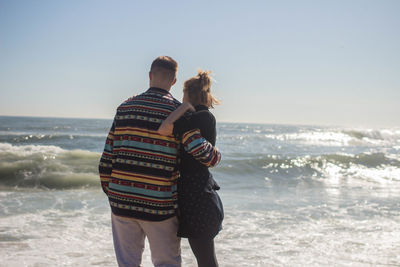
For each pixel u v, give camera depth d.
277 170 10.04
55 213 5.03
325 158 11.43
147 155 1.94
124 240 2.06
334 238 4.12
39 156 9.42
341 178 9.52
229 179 8.86
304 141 26.47
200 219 1.98
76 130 34.50
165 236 2.02
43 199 5.96
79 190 6.89
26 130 32.78
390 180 9.42
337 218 5.11
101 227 4.39
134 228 2.04
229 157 12.30
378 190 7.87
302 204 6.11
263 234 4.24
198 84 2.10
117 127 2.03
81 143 17.70
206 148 1.92
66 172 8.12
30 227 4.27
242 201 6.27
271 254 3.53
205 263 2.03
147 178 1.94
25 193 6.47
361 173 10.16
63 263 3.15
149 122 1.95
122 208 1.96
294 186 8.28
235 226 4.58
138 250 2.11
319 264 3.28
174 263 2.06
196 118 1.98
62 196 6.27
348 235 4.25
